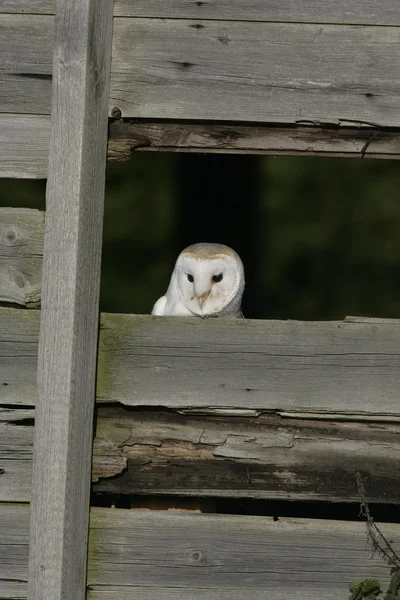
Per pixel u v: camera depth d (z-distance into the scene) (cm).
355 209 1295
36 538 448
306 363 465
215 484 475
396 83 462
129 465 477
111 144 474
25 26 467
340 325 464
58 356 446
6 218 466
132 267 1235
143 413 475
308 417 470
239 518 473
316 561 471
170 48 465
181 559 472
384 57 462
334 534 472
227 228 1012
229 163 996
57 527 446
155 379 467
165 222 1262
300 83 465
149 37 465
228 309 598
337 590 471
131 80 466
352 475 471
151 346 467
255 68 465
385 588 470
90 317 458
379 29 461
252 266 1031
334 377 464
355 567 471
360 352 463
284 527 472
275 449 473
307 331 465
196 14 464
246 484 475
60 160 447
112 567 472
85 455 459
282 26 463
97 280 464
